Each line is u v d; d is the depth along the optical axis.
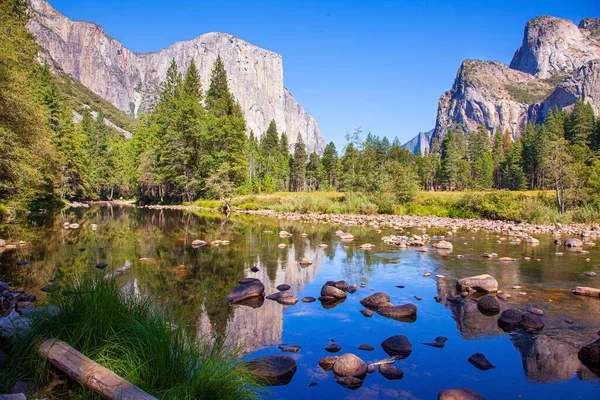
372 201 37.16
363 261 13.16
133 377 3.78
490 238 19.53
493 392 4.70
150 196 60.81
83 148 62.50
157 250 15.06
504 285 9.88
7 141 16.19
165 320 4.80
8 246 15.34
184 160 50.31
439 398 4.41
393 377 5.05
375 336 6.51
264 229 23.42
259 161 89.75
